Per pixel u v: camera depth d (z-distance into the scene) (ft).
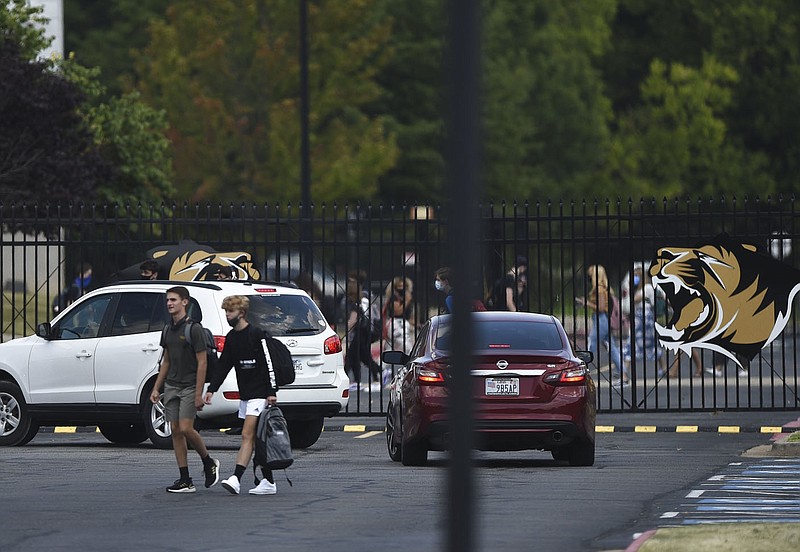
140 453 196.24
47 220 246.68
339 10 539.29
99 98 641.81
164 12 654.94
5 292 401.70
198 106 522.88
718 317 240.73
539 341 173.78
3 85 364.17
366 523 125.59
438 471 170.50
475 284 59.72
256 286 203.62
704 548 105.40
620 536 116.98
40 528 123.34
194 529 122.42
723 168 647.56
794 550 103.86
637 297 351.25
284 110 533.96
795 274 239.71
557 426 168.96
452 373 60.54
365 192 558.97
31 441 221.05
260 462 145.48
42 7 402.72
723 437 215.72
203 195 530.27
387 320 315.37
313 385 200.54
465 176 58.85
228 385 193.88
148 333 202.18
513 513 131.54
